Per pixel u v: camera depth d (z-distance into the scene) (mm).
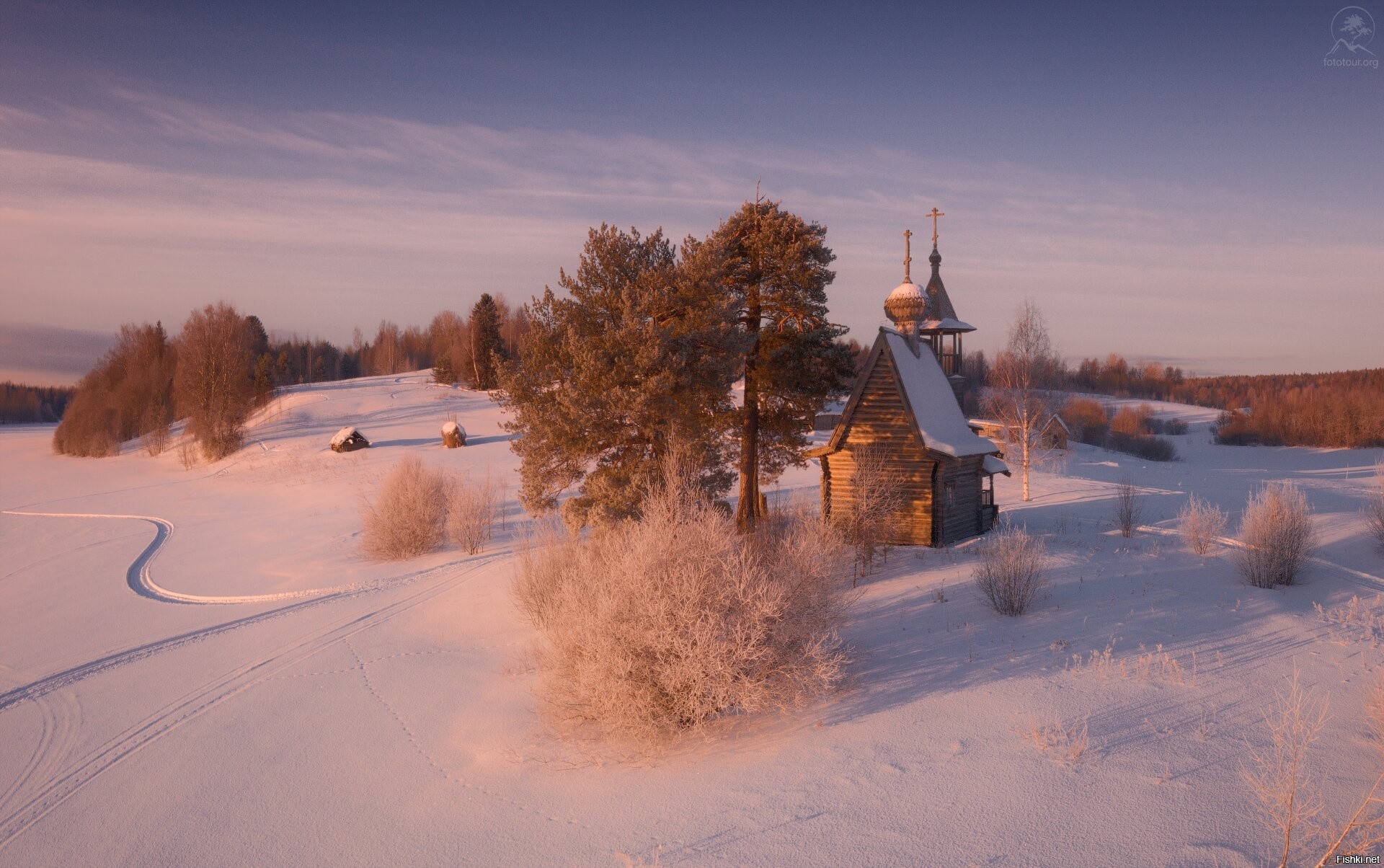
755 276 27281
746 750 11875
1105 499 40938
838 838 9406
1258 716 12375
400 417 82000
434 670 17219
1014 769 10789
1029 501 40938
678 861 9195
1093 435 93500
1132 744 11453
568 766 11852
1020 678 14141
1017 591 18281
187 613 25438
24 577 33156
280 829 11055
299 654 19531
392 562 30344
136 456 83375
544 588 19250
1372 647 15625
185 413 83938
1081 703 12938
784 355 27375
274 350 162750
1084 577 21875
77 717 16500
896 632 17266
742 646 12023
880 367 28078
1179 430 119625
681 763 11617
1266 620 17562
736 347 24156
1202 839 9039
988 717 12500
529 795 11133
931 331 39156
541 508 24438
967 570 22984
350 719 14891
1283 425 101438
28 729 16047
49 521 48500
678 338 23312
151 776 13180
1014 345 44375
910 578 22203
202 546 37125
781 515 24500
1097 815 9617
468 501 31766
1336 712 12508
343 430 62531
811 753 11609
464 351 125312
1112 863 8664
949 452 26812
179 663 19781
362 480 50594
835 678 13406
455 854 9867
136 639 22609
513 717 14016
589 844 9758
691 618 12008
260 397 91562
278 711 15633
